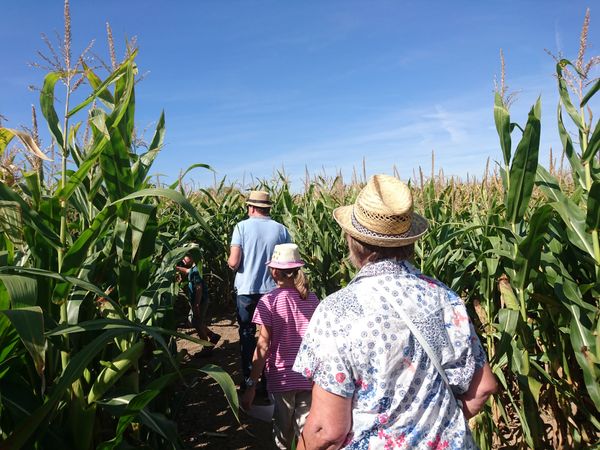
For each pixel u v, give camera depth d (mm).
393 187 1748
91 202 2760
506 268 3240
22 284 1691
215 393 5520
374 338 1557
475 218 4680
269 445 4320
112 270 3184
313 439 1623
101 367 2684
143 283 2627
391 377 1555
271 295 3549
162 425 2377
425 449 1531
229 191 10320
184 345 7484
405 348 1559
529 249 2873
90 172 2721
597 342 2707
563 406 3396
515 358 2988
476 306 4012
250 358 5250
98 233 2312
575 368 3383
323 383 1588
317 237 7129
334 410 1581
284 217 8109
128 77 2422
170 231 8742
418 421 1553
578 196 3051
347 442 1613
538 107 2754
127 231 2514
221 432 4570
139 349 2258
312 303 3576
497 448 3947
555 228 3271
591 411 3361
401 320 1578
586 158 2936
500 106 2961
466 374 1653
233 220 9594
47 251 2324
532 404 3127
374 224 1683
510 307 3080
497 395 3881
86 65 2650
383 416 1551
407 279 1686
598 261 2818
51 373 2336
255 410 4805
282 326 3408
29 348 1562
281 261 3508
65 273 2240
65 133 2363
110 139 2369
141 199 2756
